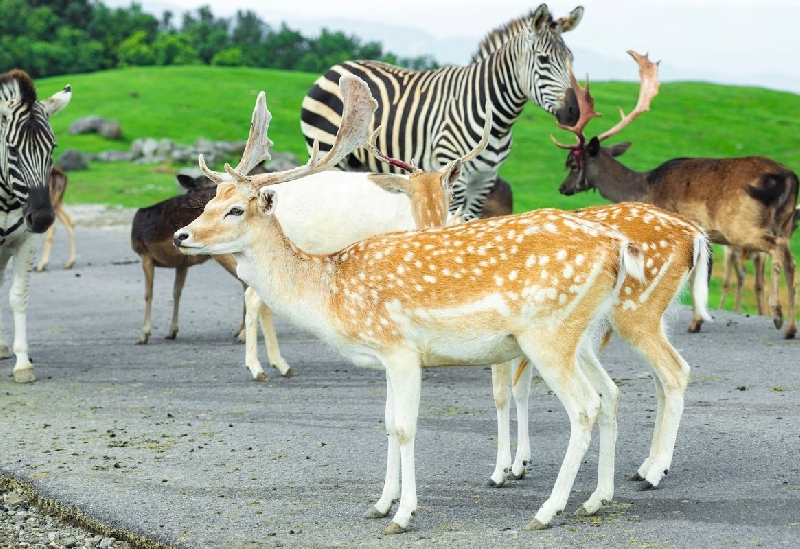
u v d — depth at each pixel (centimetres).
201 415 1031
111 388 1152
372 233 1158
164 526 729
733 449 878
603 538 676
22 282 1189
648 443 909
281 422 1002
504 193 2000
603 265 702
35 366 1273
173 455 897
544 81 1397
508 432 808
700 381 1131
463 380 1174
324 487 807
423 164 1473
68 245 2577
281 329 1520
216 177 791
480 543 675
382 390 1130
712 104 6134
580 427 703
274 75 7625
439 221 1008
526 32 1395
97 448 920
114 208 3356
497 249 717
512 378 871
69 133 5241
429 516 738
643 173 1611
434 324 718
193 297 1797
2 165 1167
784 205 1442
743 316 1589
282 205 1168
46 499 795
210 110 5894
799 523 691
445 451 900
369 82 1503
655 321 819
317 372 1226
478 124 1420
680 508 734
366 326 728
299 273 750
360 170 1515
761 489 770
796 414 983
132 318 1606
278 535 706
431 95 1462
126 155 4634
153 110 5828
